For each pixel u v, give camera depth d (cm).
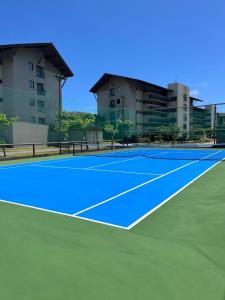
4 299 268
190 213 540
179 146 2941
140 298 269
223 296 272
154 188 793
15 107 3475
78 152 2330
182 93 7688
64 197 693
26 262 343
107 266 332
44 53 4553
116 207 595
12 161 1623
